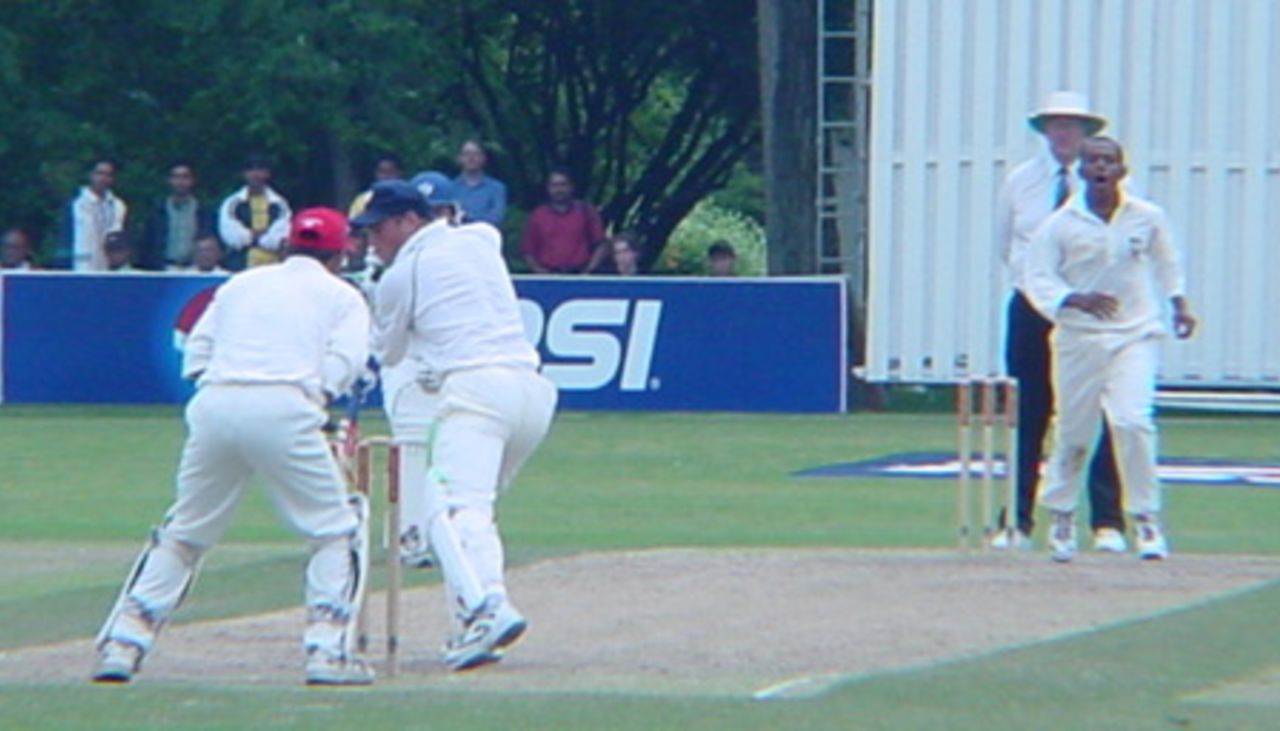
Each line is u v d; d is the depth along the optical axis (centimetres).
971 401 4412
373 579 3803
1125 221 3859
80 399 7269
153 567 2881
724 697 2730
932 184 7075
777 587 3650
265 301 2834
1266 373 6994
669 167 11369
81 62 9625
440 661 3038
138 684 2842
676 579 3744
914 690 2761
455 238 3056
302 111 9356
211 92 9462
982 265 7056
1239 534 4441
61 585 3781
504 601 2948
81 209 7744
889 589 3619
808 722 2572
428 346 3038
